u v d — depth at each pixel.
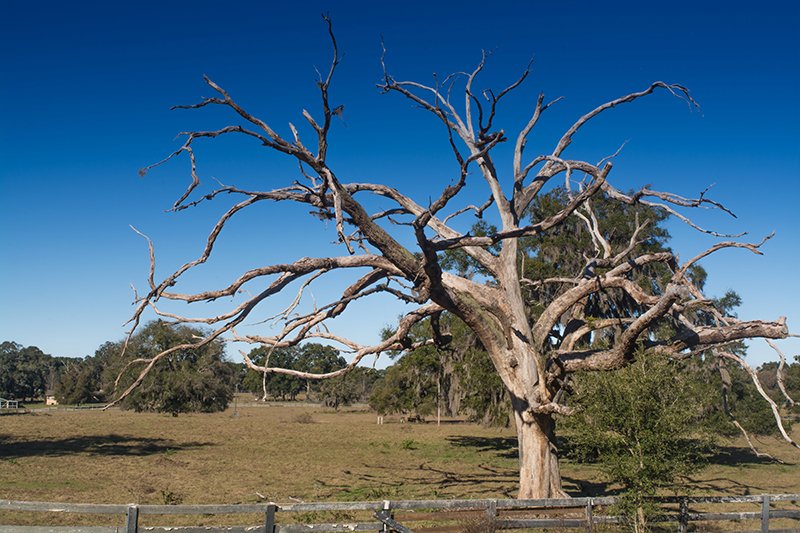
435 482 24.50
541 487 17.03
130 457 30.58
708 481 26.08
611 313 27.77
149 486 21.62
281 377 116.88
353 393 94.62
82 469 25.56
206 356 56.38
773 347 16.50
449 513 11.53
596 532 12.22
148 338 54.66
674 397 12.04
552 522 12.08
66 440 38.28
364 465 30.11
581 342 26.89
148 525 15.22
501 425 33.28
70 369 106.00
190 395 54.50
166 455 32.12
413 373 45.72
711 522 15.60
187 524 15.57
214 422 60.97
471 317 17.30
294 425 59.34
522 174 18.52
